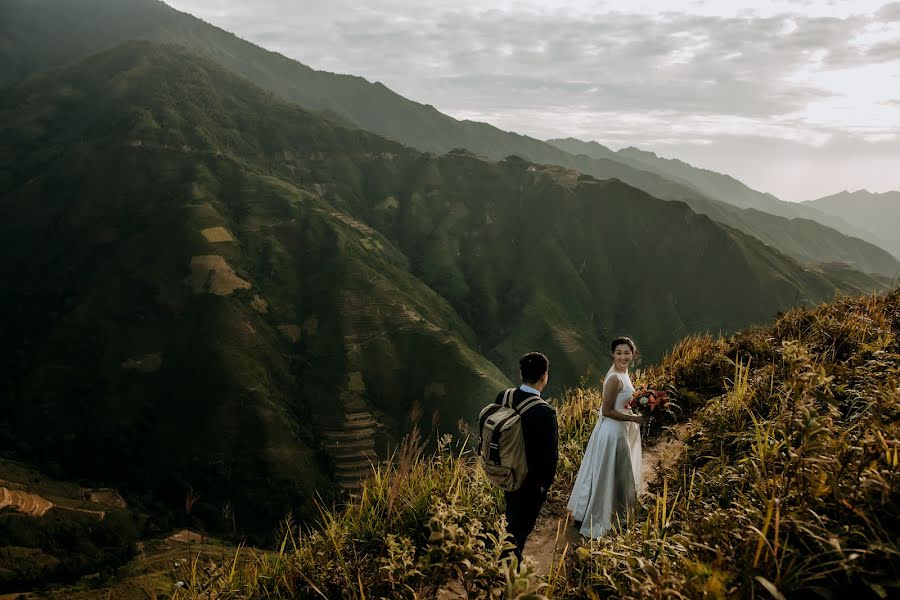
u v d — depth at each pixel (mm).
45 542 73750
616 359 4402
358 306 133500
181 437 99750
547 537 4441
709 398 6234
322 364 120500
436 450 4664
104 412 105562
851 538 2385
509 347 157375
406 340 124875
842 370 4574
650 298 179875
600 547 3299
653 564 2645
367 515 4117
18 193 178250
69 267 147000
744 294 177500
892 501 2490
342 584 3521
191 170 181125
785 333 7035
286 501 89625
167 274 135375
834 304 7348
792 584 2283
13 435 103312
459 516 3467
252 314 128000
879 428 2947
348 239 162375
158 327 122812
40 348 120500
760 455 3230
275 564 3795
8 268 152625
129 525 82062
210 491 91062
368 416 109250
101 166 184125
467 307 174500
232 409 103000
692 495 3611
